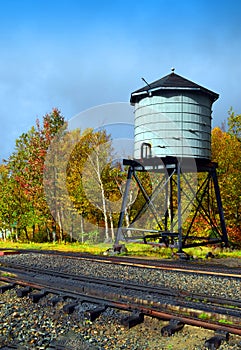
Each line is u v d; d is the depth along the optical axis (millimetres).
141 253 14336
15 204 26109
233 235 19781
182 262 11586
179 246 13031
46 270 9242
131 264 10461
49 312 6082
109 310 5781
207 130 13758
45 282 7598
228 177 19312
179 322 5039
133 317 5324
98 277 8289
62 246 19188
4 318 5867
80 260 11352
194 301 6141
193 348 4441
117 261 11180
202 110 13547
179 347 4527
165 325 5160
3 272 9070
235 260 12180
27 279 8141
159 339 4809
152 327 5172
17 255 12938
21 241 26625
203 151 13547
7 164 26578
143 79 13273
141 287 7137
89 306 5977
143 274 8680
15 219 26516
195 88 13133
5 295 7281
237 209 19578
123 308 5711
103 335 5066
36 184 22516
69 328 5344
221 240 15070
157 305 5762
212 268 9688
